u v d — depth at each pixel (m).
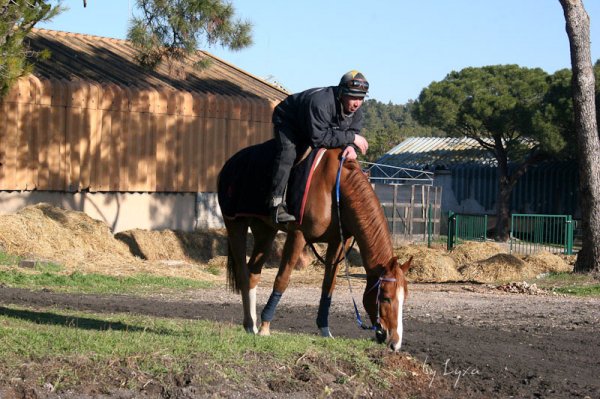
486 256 22.03
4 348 6.80
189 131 25.38
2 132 21.11
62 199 22.67
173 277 17.23
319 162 8.11
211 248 24.70
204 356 7.04
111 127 23.50
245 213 8.88
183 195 25.56
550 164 39.41
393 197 29.55
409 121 124.56
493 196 41.41
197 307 12.95
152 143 24.50
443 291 16.20
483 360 8.69
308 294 15.43
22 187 21.58
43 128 22.00
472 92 37.16
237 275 9.27
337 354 7.60
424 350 9.01
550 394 7.55
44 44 25.66
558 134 33.22
